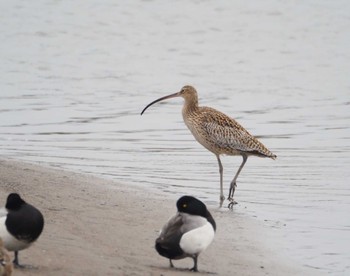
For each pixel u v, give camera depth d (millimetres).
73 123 24984
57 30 42562
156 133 23891
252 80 33438
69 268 10547
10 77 32719
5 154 20438
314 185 18109
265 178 18828
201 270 11578
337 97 30344
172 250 10805
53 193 15297
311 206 16391
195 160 20562
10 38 40656
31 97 29141
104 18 45406
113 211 14547
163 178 18469
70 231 12805
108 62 36531
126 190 16609
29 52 37844
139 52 38938
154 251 12266
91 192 15859
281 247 13578
